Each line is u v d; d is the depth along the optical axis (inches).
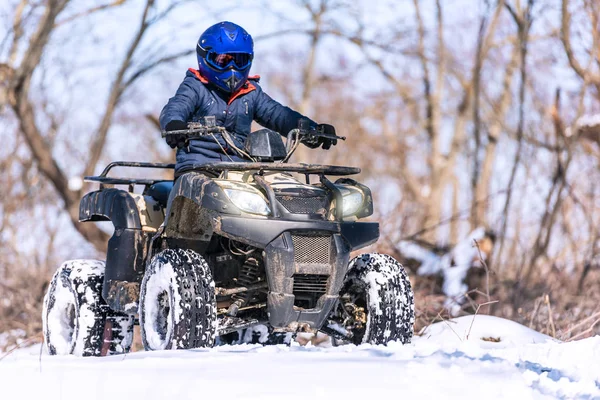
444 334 639.1
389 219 997.8
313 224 516.1
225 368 362.9
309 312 519.8
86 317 608.7
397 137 3016.7
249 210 512.7
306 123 579.5
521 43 1197.1
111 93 1437.0
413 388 332.8
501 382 346.0
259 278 546.9
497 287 907.4
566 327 761.0
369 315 534.0
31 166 1401.3
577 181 1168.2
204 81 599.5
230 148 589.0
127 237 592.7
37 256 1210.0
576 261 1024.2
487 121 1958.7
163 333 510.3
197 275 500.1
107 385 344.2
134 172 2242.9
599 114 1094.4
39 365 398.3
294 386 329.7
